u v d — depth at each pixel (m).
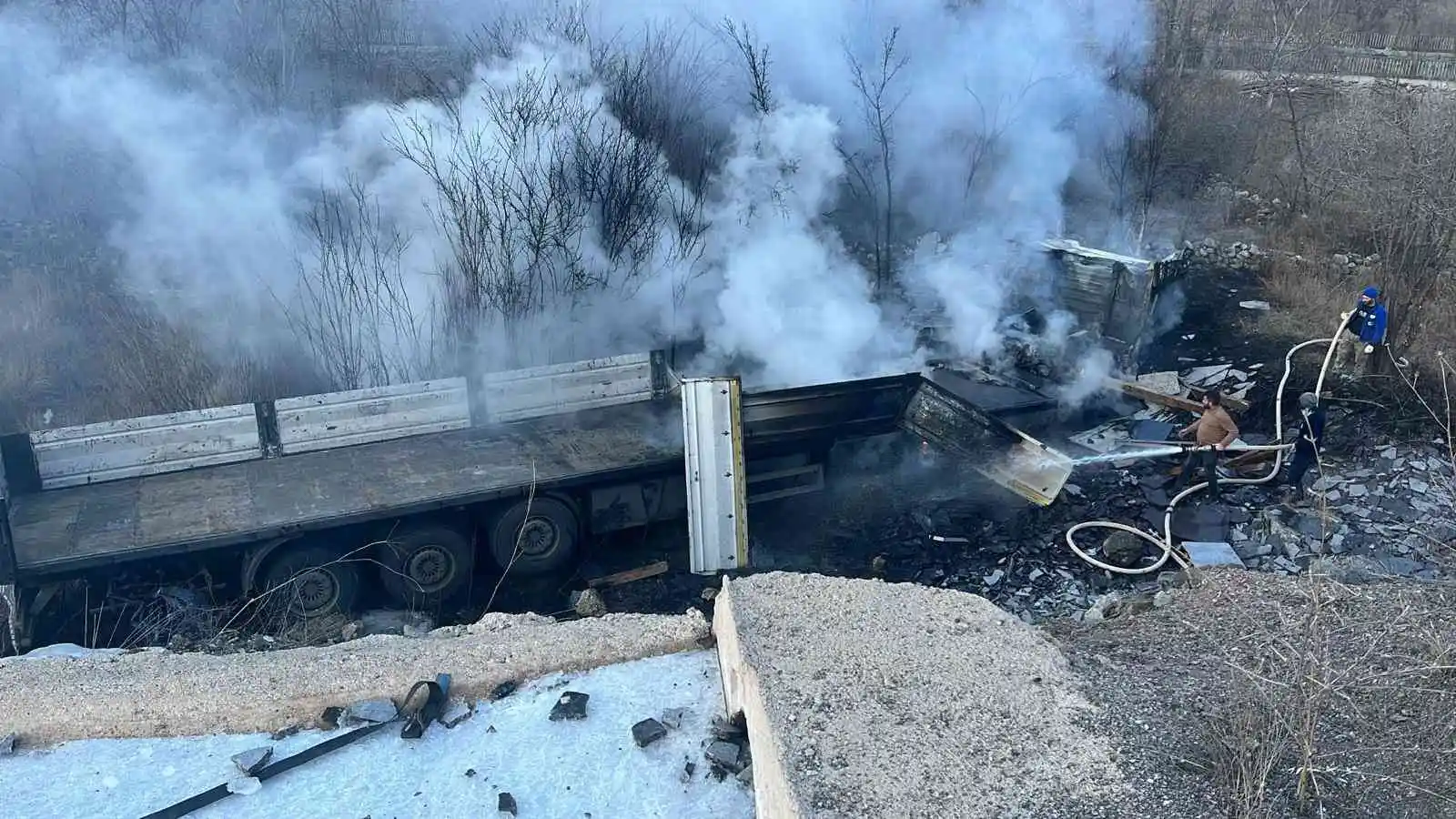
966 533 9.00
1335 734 4.33
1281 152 19.08
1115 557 8.43
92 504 7.77
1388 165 14.78
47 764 4.48
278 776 4.41
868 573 8.45
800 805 3.63
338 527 7.57
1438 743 4.28
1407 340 11.67
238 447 8.62
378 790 4.35
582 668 5.14
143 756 4.54
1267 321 13.88
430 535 7.94
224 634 7.11
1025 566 8.45
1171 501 9.23
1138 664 4.98
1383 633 5.20
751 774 4.43
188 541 7.14
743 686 4.56
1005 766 3.92
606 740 4.64
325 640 7.13
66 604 7.23
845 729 4.05
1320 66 21.97
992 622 4.95
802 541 9.03
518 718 4.78
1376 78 20.48
